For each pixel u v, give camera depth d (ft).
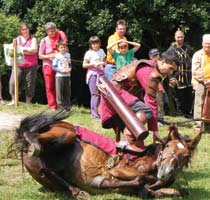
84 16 73.46
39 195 25.09
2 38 64.54
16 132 24.14
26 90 49.14
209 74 40.37
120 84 25.80
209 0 74.84
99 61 44.50
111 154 24.75
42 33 72.43
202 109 39.93
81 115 45.85
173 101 52.90
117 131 26.78
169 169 23.02
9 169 29.43
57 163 24.34
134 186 23.91
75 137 24.48
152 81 25.26
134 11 71.56
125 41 41.98
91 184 24.13
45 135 23.70
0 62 64.13
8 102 51.60
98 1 72.69
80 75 78.33
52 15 73.46
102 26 71.10
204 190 26.40
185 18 72.59
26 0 77.61
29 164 24.48
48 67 46.65
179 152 23.30
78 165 24.18
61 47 45.52
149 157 24.40
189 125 44.34
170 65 25.29
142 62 25.77
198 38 74.23
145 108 25.02
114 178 24.08
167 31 74.23
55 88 47.24
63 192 25.22
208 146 35.73
